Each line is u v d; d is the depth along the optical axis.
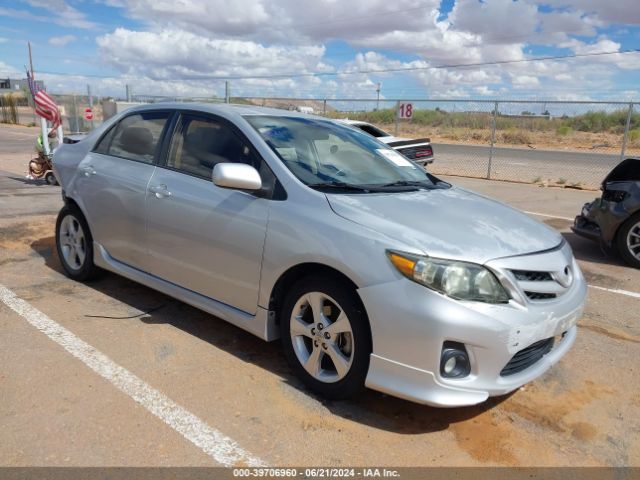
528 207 10.21
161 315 4.27
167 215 3.87
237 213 3.43
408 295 2.72
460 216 3.25
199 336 3.92
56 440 2.68
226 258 3.51
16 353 3.54
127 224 4.24
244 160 3.61
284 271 3.20
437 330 2.67
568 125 37.34
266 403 3.10
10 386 3.14
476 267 2.76
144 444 2.69
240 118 3.79
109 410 2.95
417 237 2.86
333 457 2.67
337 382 3.05
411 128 38.44
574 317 3.12
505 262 2.83
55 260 5.62
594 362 3.86
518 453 2.79
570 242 7.55
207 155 3.83
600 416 3.18
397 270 2.77
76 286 4.85
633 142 29.80
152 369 3.42
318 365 3.15
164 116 4.27
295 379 3.38
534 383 3.53
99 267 4.78
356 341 2.93
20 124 37.88
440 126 38.75
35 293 4.63
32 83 10.82
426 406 3.17
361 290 2.84
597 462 2.76
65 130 28.94
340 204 3.14
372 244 2.86
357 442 2.80
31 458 2.54
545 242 3.21
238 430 2.84
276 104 18.58
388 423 2.98
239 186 3.27
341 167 3.74
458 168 17.61
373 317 2.81
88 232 4.75
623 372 3.73
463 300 2.70
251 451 2.68
